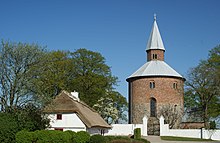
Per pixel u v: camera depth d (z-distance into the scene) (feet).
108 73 229.04
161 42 249.34
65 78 213.46
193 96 233.55
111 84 232.53
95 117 168.04
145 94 231.91
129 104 243.81
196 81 212.64
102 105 223.51
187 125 223.30
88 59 222.89
